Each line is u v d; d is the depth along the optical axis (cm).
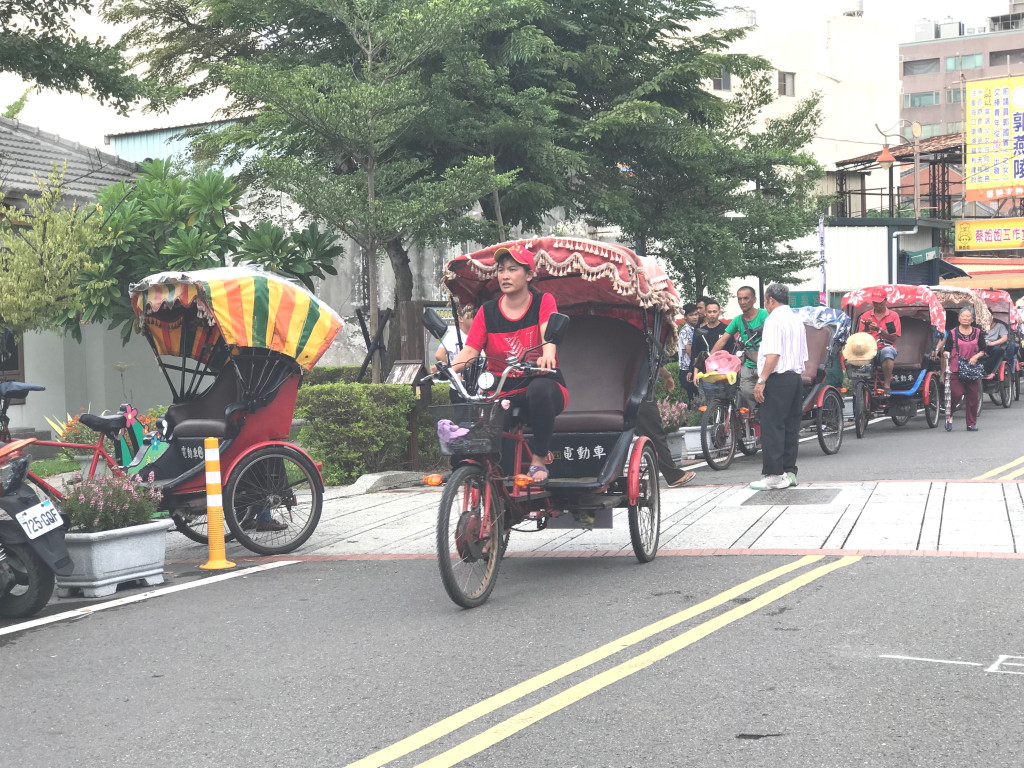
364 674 541
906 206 5128
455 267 830
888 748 417
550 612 651
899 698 472
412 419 1375
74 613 709
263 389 916
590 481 752
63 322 1432
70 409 1731
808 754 414
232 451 907
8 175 1633
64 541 703
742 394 1376
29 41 1444
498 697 495
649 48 1969
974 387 1692
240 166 2255
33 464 1487
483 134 1711
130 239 1444
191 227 1484
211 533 854
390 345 2031
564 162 1722
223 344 987
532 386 702
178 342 998
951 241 4762
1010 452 1373
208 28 2012
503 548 710
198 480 902
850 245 3669
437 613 662
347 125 1531
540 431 704
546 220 2428
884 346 1770
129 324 1488
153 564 797
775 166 2141
